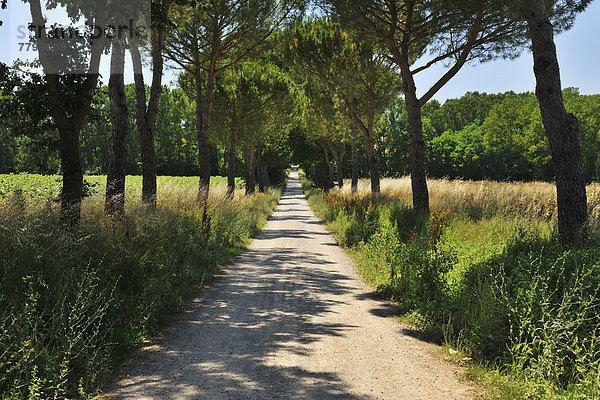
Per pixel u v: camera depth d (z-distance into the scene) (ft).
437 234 29.78
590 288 15.47
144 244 26.32
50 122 26.43
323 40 63.87
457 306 19.70
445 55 42.70
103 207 28.27
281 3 56.29
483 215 46.16
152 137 41.93
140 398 11.94
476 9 37.19
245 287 28.04
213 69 62.23
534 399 11.68
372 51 62.39
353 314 22.13
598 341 13.00
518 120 260.01
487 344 16.08
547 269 17.88
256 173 181.16
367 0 39.37
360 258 37.70
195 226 36.27
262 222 70.85
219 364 14.76
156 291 21.08
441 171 280.31
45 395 11.73
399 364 15.10
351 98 75.77
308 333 18.57
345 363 15.05
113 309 17.83
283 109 91.91
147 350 16.25
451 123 360.69
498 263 21.18
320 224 73.20
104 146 247.09
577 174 23.84
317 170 175.11
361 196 73.82
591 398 10.87
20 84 24.49
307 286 28.55
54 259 18.13
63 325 13.75
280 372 14.05
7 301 14.89
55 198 25.32
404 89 46.26
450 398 12.29
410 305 22.84
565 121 24.11
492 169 258.98
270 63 87.30
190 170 277.03
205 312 21.99
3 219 18.89
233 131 88.02
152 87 42.42
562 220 24.06
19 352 11.93
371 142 75.61
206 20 52.95
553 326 13.33
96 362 13.35
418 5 43.11
